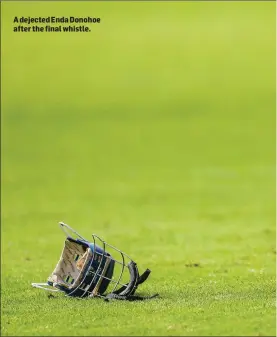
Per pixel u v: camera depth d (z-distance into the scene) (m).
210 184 145.88
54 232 99.56
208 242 87.69
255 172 157.50
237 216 110.12
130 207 122.38
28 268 72.88
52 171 167.25
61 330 45.75
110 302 51.97
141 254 80.00
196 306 50.00
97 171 165.75
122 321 46.72
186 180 151.38
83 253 54.69
